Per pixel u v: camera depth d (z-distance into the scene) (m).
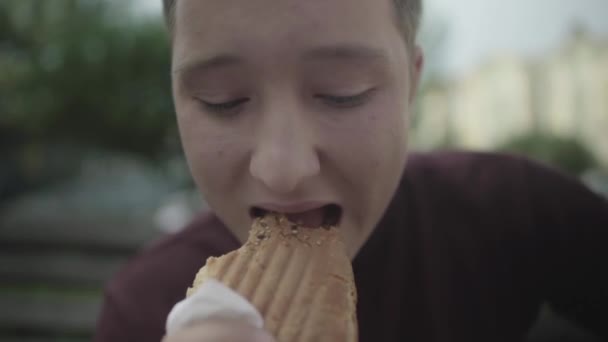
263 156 0.35
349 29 0.35
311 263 0.37
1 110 1.74
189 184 1.85
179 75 0.38
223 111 0.37
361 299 0.50
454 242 0.53
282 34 0.34
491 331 0.52
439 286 0.51
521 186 0.55
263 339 0.29
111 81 1.70
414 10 0.42
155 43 1.71
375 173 0.38
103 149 1.88
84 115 1.73
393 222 0.52
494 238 0.53
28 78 1.70
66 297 1.57
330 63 0.35
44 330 1.53
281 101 0.35
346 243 0.40
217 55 0.35
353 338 0.35
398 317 0.50
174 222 1.74
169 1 0.40
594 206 0.55
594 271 0.55
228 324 0.29
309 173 0.35
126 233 1.67
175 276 0.56
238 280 0.36
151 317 0.55
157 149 1.81
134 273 0.59
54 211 2.04
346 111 0.36
